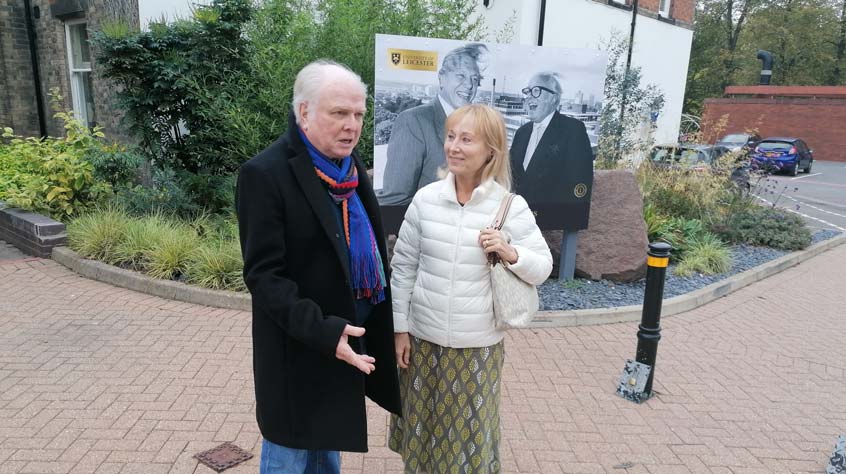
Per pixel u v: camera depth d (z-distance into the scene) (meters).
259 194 1.75
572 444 3.21
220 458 2.88
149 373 3.76
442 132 5.20
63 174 6.90
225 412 3.32
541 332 4.84
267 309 1.75
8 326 4.45
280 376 1.90
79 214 6.98
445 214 2.25
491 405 2.31
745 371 4.32
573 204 5.68
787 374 4.29
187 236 5.83
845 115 27.97
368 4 7.07
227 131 6.73
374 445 3.10
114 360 3.94
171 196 6.68
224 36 6.64
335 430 1.94
